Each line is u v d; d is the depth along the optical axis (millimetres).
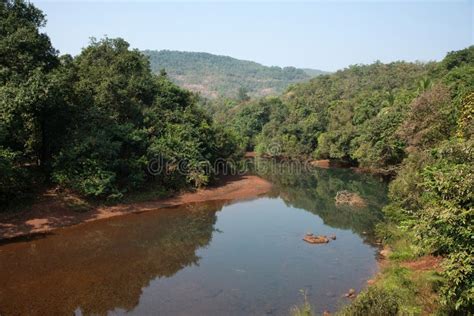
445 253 12633
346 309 12953
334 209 34812
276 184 47875
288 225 29750
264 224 30141
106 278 19516
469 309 11359
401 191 24938
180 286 18500
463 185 11102
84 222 29016
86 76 37406
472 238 10789
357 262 21312
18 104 26625
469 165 11992
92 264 21406
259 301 16719
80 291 17953
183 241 25672
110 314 15742
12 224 26375
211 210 34750
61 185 31141
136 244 24969
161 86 45062
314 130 71938
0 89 26984
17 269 20469
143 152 36438
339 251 23266
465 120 22703
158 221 30500
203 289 18125
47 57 32250
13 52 28750
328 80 118125
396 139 44000
